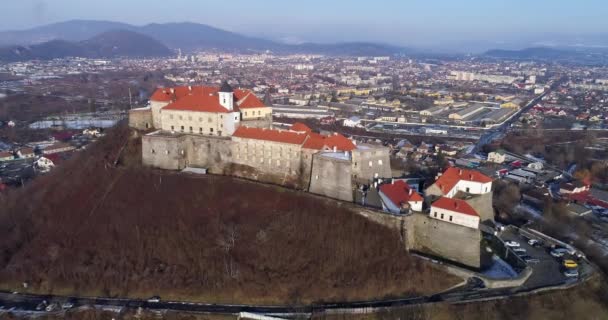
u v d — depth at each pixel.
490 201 164.38
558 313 117.12
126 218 152.75
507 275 130.62
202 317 119.75
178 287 130.38
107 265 138.50
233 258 135.25
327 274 129.50
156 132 193.12
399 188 155.75
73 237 149.38
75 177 179.38
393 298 123.44
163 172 175.50
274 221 145.00
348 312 117.19
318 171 158.88
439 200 142.62
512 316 115.62
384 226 141.12
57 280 136.38
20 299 131.38
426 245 143.00
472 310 116.38
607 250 153.25
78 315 122.19
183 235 144.12
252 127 180.38
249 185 162.38
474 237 134.75
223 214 150.62
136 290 131.12
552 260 139.75
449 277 128.38
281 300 125.31
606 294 124.44
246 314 119.56
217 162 180.00
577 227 169.88
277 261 133.88
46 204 167.25
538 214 186.25
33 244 150.00
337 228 140.00
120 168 178.25
